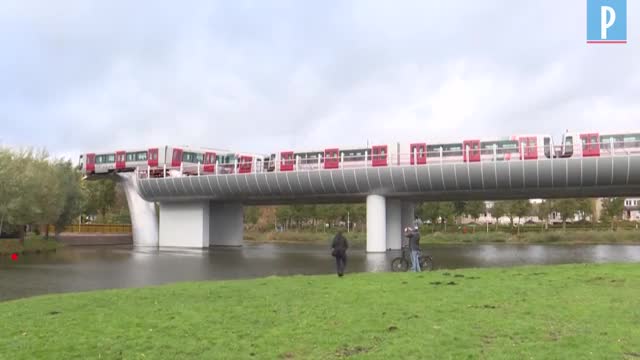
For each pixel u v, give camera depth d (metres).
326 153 48.47
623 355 7.86
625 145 37.41
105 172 64.19
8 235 52.53
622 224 85.75
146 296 14.54
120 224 76.69
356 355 8.16
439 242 69.44
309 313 11.46
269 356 8.26
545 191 40.00
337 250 19.59
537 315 10.75
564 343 8.52
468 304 12.15
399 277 18.33
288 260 36.69
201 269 29.67
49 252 46.38
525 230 81.12
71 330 10.21
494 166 37.84
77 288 21.31
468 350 8.27
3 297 18.83
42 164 50.59
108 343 9.14
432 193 41.69
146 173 54.38
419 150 43.53
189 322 10.72
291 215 90.06
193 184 49.53
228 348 8.73
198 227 53.53
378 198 42.56
